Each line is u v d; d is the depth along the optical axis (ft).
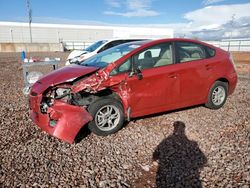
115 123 13.85
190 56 16.14
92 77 12.99
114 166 10.68
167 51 15.19
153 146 12.54
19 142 13.00
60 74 13.76
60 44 119.24
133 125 15.24
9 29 157.28
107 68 13.24
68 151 12.00
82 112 12.48
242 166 10.43
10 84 29.73
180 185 9.32
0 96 23.32
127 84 13.50
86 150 12.11
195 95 16.34
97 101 13.14
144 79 13.94
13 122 16.05
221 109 18.34
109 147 12.42
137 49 14.17
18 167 10.55
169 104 15.35
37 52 106.42
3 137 13.62
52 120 12.57
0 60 64.18
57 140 13.25
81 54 34.71
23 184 9.37
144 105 14.38
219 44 106.42
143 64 14.25
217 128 14.79
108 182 9.53
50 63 23.22
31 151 11.98
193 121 15.94
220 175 9.83
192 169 10.35
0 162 10.93
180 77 15.20
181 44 15.81
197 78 16.02
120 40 34.65
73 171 10.28
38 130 14.66
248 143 12.61
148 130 14.51
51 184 9.39
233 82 18.13
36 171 10.26
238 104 19.86
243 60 65.36
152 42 14.85
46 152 11.88
